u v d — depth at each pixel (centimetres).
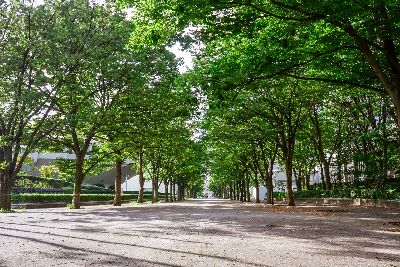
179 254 718
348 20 1173
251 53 1298
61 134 2864
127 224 1373
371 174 2873
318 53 1310
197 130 3484
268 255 705
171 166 5756
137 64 2588
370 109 2850
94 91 2678
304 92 2486
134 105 2811
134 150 3288
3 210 2322
